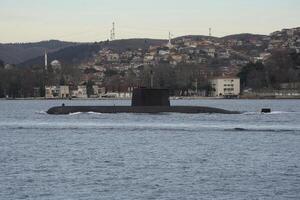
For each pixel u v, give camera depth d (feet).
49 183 397.60
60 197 359.66
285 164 479.82
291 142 639.35
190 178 416.05
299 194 368.48
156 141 650.43
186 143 629.92
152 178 415.44
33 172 439.22
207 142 640.58
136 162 488.85
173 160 501.15
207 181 405.59
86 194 366.63
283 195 366.02
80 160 500.74
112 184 394.73
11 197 359.66
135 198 358.02
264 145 611.06
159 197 360.89
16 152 557.33
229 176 424.05
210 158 513.86
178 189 381.19
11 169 453.17
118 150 568.82
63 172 438.81
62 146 604.08
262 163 485.15
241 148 585.22
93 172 438.81
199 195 365.81
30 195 364.17
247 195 366.02
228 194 368.48
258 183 399.44
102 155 532.32
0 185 391.04
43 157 521.24
